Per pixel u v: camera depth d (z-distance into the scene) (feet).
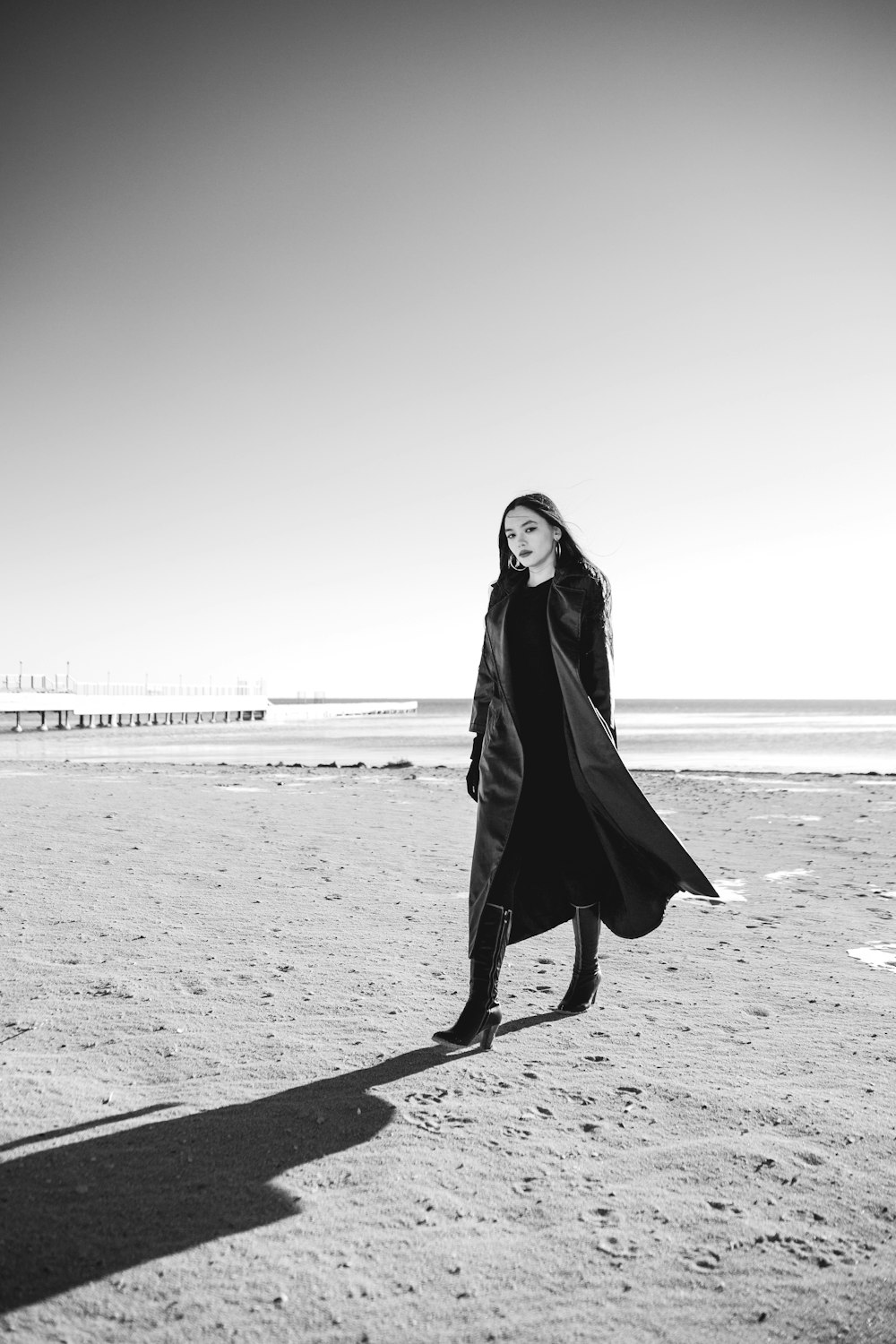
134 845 24.04
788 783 48.96
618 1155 7.13
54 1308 5.08
